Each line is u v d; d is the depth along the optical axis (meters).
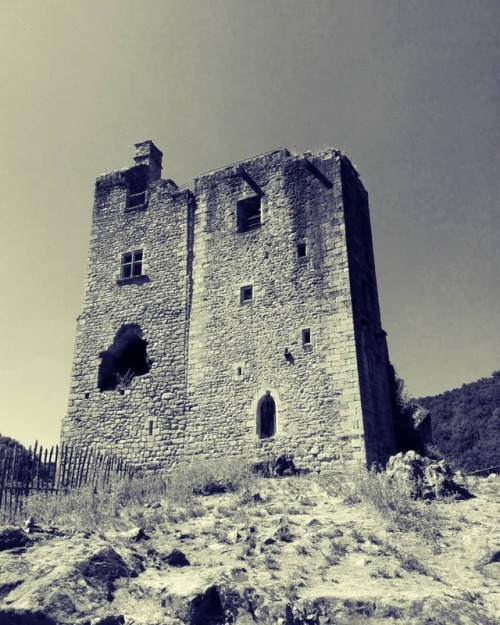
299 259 18.84
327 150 19.95
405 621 6.68
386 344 20.45
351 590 7.45
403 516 10.84
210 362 19.00
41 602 6.47
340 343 17.19
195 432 18.33
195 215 21.44
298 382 17.38
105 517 11.38
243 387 18.16
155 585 7.45
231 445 17.61
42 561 7.59
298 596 7.30
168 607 6.98
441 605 6.80
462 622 6.55
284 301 18.55
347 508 11.95
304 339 17.83
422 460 13.41
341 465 15.90
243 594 7.17
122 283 21.67
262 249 19.61
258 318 18.77
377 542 9.49
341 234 18.45
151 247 21.73
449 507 11.48
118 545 9.23
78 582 7.01
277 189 20.22
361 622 6.76
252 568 8.45
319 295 18.08
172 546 9.60
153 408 19.22
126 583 7.58
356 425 16.11
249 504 12.75
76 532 9.41
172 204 21.98
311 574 8.27
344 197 19.11
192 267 20.67
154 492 14.31
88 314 21.78
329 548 9.36
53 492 13.69
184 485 14.71
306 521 10.88
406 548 9.30
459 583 7.93
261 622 6.81
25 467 13.70
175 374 19.39
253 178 20.84
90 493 12.93
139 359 21.86
